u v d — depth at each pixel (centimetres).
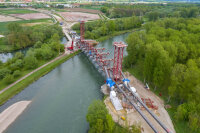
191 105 4859
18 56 9006
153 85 6938
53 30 14225
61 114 5691
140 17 19488
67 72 8719
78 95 6744
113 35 15350
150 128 4856
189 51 7025
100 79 7988
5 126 5091
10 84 7156
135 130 4291
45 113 5738
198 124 4409
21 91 6944
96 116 4391
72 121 5378
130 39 8275
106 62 9306
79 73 8612
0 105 6025
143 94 6381
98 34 14438
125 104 5728
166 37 8750
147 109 5294
